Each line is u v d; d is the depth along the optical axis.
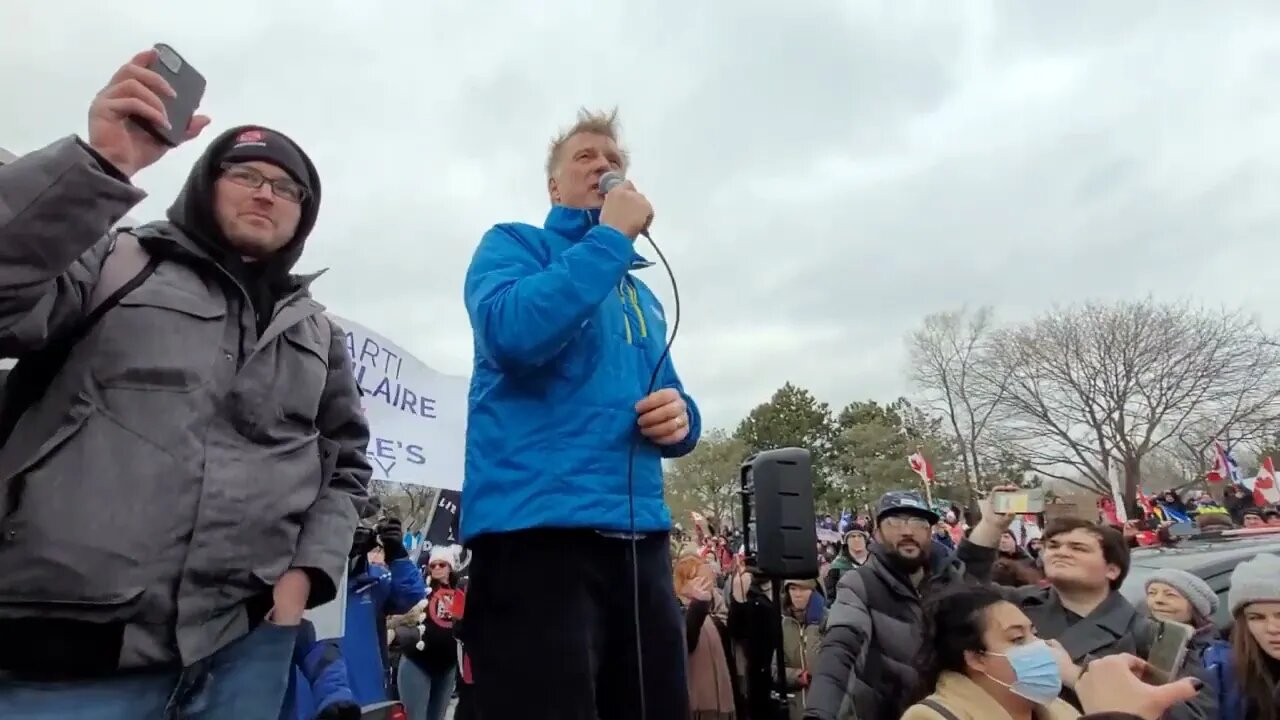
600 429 2.09
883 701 4.07
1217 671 3.58
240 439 1.93
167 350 1.85
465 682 2.19
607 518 2.00
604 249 2.03
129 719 1.76
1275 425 30.06
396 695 7.12
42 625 1.66
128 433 1.77
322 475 2.19
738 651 6.16
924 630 3.05
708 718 5.96
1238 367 30.09
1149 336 30.95
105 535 1.69
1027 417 33.91
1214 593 4.19
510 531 1.99
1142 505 17.33
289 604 1.99
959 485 40.22
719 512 53.00
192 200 2.04
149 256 1.96
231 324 1.99
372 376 6.02
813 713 4.01
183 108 1.83
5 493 1.69
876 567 4.43
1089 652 3.64
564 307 1.95
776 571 2.83
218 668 1.88
